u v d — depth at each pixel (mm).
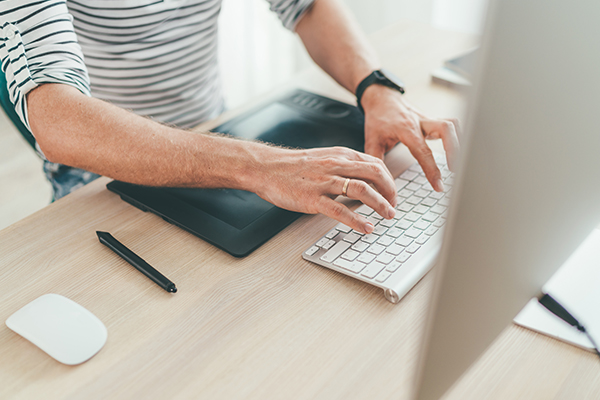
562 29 218
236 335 441
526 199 267
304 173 562
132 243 552
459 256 234
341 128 740
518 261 301
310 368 410
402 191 612
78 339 427
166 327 450
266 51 2131
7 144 1980
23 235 567
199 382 400
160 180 588
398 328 445
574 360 417
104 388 397
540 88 226
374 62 818
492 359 417
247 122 759
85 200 627
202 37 938
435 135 675
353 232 547
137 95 920
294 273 509
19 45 608
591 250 508
